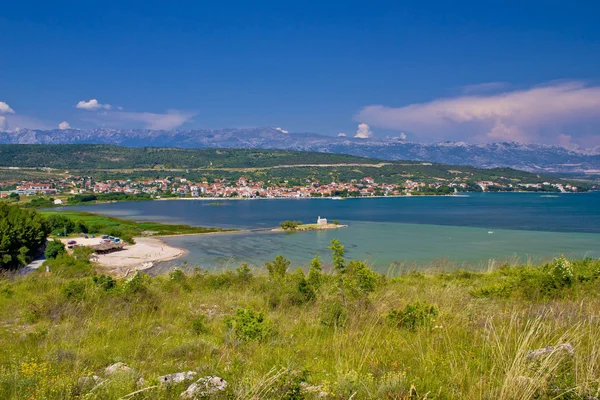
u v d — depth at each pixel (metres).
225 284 18.64
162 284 17.78
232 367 6.25
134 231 93.00
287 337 8.60
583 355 5.88
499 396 4.94
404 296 12.78
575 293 12.42
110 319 10.35
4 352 7.79
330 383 5.51
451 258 54.66
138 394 5.37
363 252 63.06
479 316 9.04
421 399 4.92
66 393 5.50
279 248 70.38
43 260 57.91
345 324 9.09
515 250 62.19
